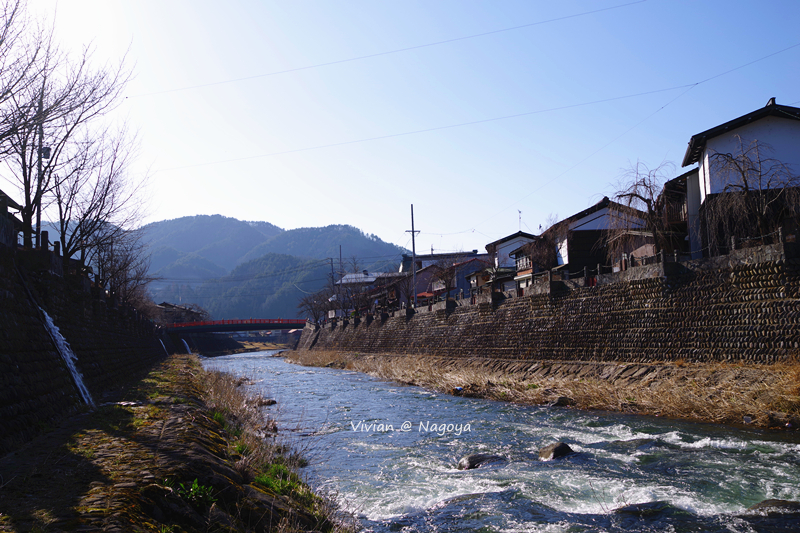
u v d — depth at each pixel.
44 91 11.39
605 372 21.66
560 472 10.27
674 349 19.58
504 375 26.73
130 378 23.25
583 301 25.09
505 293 33.97
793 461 10.23
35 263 13.36
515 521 7.73
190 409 12.28
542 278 29.11
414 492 9.32
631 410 16.80
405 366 36.72
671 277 20.27
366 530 7.41
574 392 19.31
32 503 5.08
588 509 8.16
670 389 16.89
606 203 36.78
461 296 42.88
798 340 15.27
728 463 10.30
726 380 16.11
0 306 8.90
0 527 4.32
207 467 6.81
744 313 17.11
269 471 8.66
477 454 11.65
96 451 7.53
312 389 27.23
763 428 13.26
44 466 6.60
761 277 16.75
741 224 22.30
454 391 23.88
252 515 6.01
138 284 47.88
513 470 10.58
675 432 13.11
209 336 110.62
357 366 42.53
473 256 69.56
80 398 12.58
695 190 27.81
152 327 47.53
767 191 21.14
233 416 14.56
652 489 8.91
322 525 6.71
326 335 73.31
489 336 33.00
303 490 8.12
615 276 23.23
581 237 36.84
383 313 53.50
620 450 11.91
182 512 5.44
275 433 14.06
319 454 12.21
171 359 47.22
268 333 163.38
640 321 21.42
